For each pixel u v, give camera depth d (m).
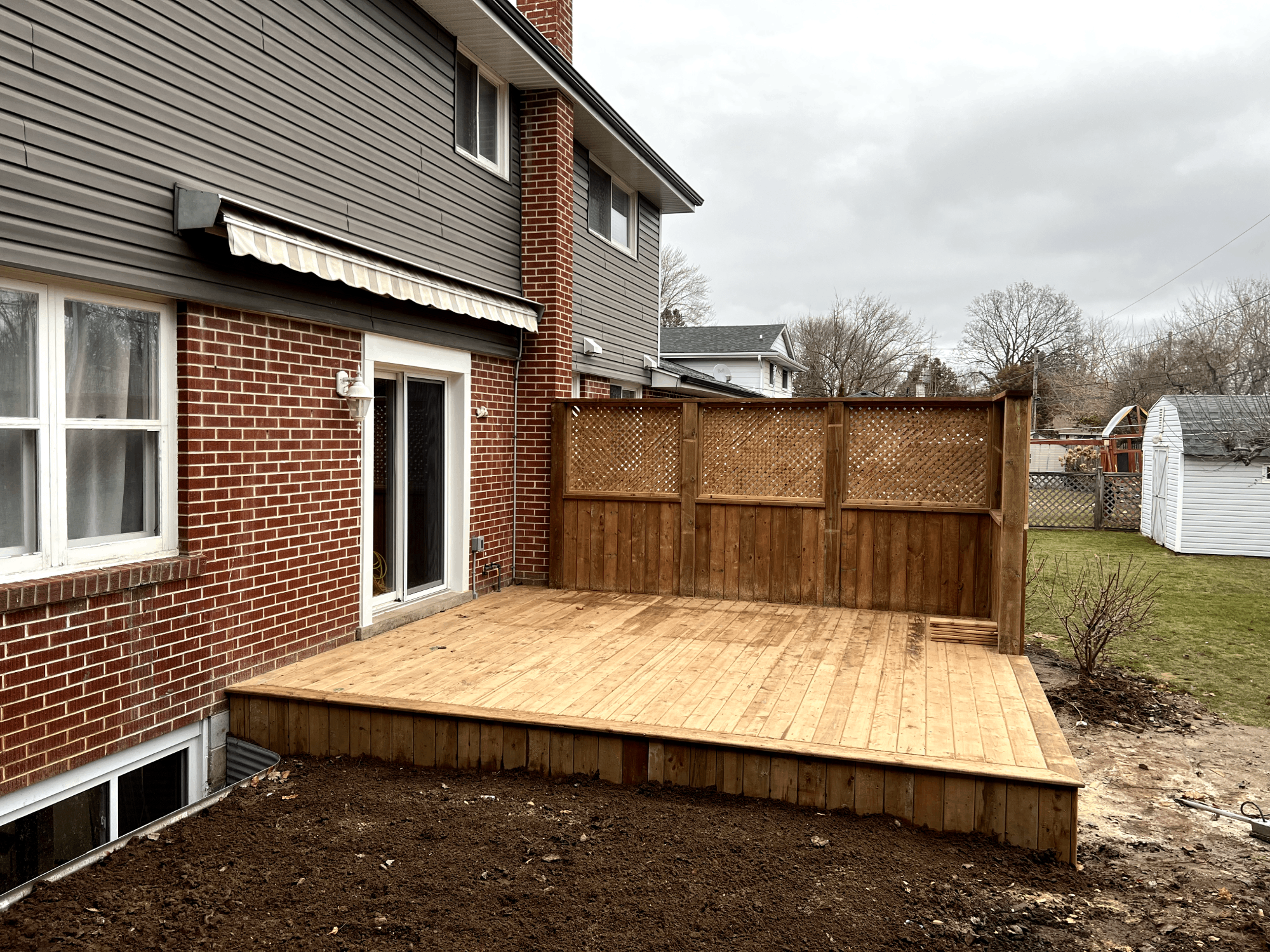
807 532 8.02
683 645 6.37
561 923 3.11
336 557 6.15
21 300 3.87
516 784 4.50
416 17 6.90
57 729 3.98
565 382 9.10
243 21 4.96
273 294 5.29
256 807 4.20
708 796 4.33
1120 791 5.14
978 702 5.01
